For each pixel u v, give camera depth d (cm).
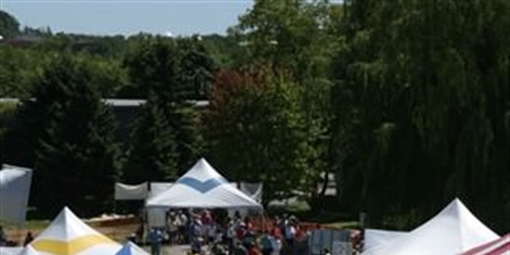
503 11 4219
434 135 4269
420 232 1958
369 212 4494
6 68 12038
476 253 1559
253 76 6581
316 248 3319
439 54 4222
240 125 6531
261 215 4281
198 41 10288
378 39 4606
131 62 9288
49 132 6500
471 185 4244
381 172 4469
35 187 6481
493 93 4234
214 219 4250
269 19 8031
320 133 6544
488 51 4284
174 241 4166
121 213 6400
